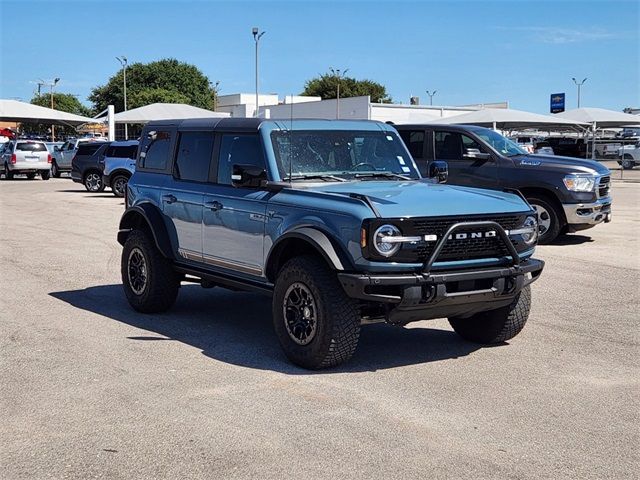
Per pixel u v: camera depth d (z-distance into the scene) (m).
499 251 6.12
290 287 6.15
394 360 6.50
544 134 64.56
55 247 13.27
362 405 5.33
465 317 6.58
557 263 11.49
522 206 6.39
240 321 7.91
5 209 20.56
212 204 7.20
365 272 5.71
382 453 4.52
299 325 6.12
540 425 5.00
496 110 33.41
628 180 33.97
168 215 7.87
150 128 8.48
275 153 6.78
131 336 7.23
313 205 6.12
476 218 5.98
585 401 5.48
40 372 6.09
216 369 6.17
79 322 7.80
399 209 5.77
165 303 8.10
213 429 4.88
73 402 5.39
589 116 35.22
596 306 8.65
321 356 5.96
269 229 6.52
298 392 5.59
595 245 13.42
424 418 5.09
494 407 5.33
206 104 96.12
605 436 4.82
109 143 26.28
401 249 5.70
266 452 4.52
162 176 8.08
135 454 4.50
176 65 96.25
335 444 4.64
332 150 7.05
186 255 7.66
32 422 5.02
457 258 5.92
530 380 5.96
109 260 11.88
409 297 5.65
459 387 5.77
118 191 24.91
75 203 22.59
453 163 13.84
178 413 5.16
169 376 5.98
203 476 4.20
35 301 8.81
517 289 6.16
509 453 4.54
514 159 13.39
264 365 6.29
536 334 7.44
